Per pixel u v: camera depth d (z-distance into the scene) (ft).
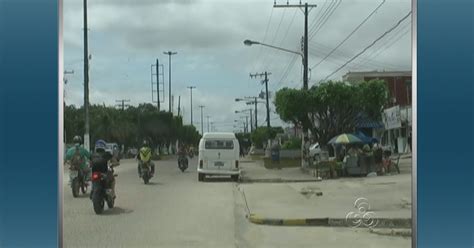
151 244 42.22
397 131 142.10
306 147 138.21
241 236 46.68
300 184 92.84
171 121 253.03
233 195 76.64
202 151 106.01
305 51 136.56
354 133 132.36
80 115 204.33
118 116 234.79
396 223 52.54
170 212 59.00
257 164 193.98
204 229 48.98
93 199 56.70
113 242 42.78
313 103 135.95
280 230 50.34
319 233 48.88
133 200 69.92
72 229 48.03
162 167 158.71
